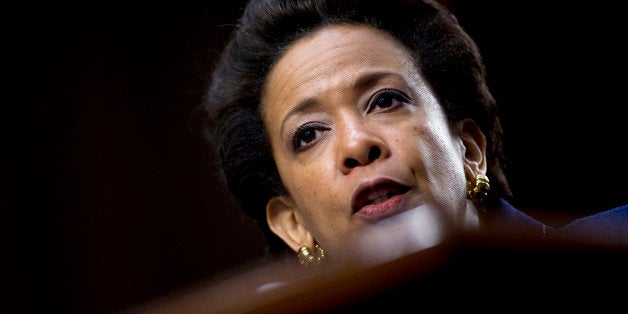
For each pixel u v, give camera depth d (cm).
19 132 408
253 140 232
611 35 354
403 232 181
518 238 76
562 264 75
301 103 209
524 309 76
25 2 410
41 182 405
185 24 411
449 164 199
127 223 402
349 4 217
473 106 220
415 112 202
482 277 75
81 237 402
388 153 192
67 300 397
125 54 414
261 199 238
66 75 412
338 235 200
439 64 217
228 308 88
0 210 398
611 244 75
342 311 77
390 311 77
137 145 407
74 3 414
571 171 354
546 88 357
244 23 231
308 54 214
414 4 222
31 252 400
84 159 407
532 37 358
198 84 407
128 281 397
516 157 356
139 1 416
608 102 354
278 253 240
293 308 79
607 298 75
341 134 199
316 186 203
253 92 228
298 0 219
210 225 395
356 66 206
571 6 355
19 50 410
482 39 360
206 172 400
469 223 198
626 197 348
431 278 76
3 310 392
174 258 398
